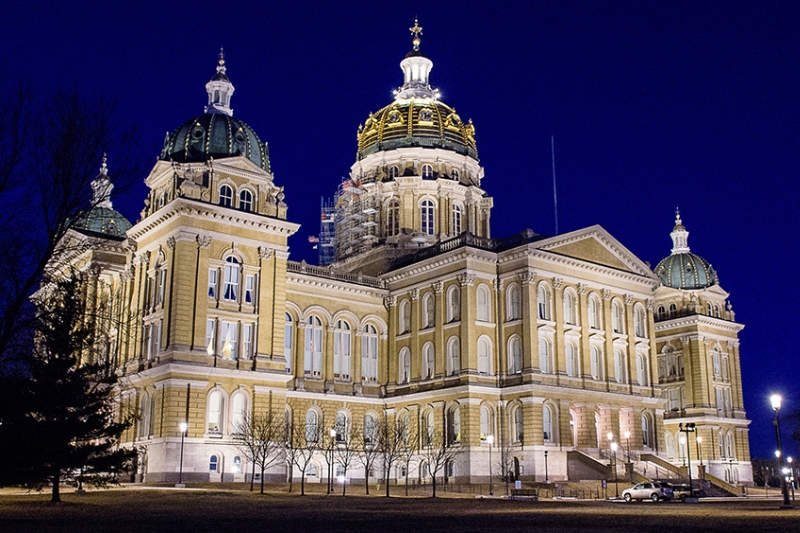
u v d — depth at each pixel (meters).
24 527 27.16
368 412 85.75
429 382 81.62
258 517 33.22
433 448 76.31
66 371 45.00
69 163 31.55
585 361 80.62
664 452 86.56
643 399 84.81
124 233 85.00
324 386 83.00
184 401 66.56
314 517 33.59
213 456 67.81
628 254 87.62
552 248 80.69
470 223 101.69
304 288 83.81
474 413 76.25
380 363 87.94
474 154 106.94
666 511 41.19
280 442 69.12
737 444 105.81
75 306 45.31
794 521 32.69
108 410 51.00
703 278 111.69
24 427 39.78
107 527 27.41
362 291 87.88
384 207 101.56
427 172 102.06
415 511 39.16
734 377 108.62
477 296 80.19
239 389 70.12
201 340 68.56
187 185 71.00
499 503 49.94
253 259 73.44
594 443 79.19
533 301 77.88
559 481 71.69
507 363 78.88
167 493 53.28
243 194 75.06
